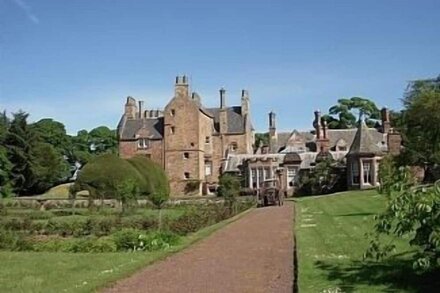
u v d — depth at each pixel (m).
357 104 108.69
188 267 14.31
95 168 50.31
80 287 11.63
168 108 78.25
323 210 32.97
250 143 83.88
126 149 79.75
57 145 100.50
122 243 19.11
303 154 74.31
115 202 47.59
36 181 76.19
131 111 82.81
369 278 11.04
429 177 42.91
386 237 16.62
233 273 13.24
